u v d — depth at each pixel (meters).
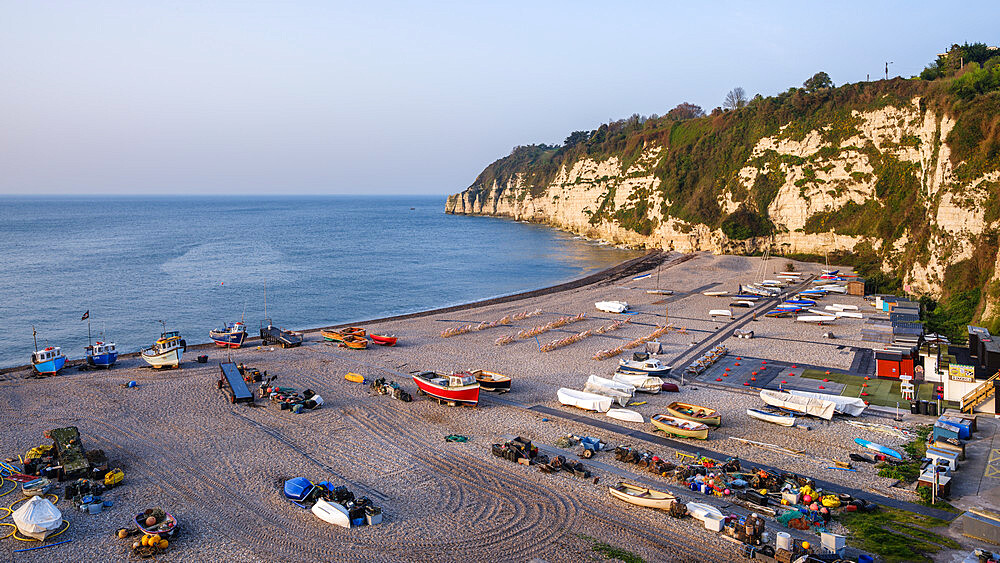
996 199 78.31
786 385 50.19
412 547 26.66
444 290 110.56
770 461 35.28
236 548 26.58
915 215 107.12
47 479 32.06
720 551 26.06
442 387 45.44
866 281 100.25
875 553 25.06
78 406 45.34
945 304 80.69
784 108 148.25
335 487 32.06
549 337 69.75
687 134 177.00
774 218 139.62
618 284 108.56
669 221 162.88
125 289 104.50
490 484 32.62
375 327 76.38
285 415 43.53
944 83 113.62
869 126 129.25
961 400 42.50
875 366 55.34
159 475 33.75
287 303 96.44
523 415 43.56
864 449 36.94
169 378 52.88
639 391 48.75
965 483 31.64
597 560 25.48
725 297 93.94
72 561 25.47
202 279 116.06
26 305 91.00
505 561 25.53
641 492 30.67
